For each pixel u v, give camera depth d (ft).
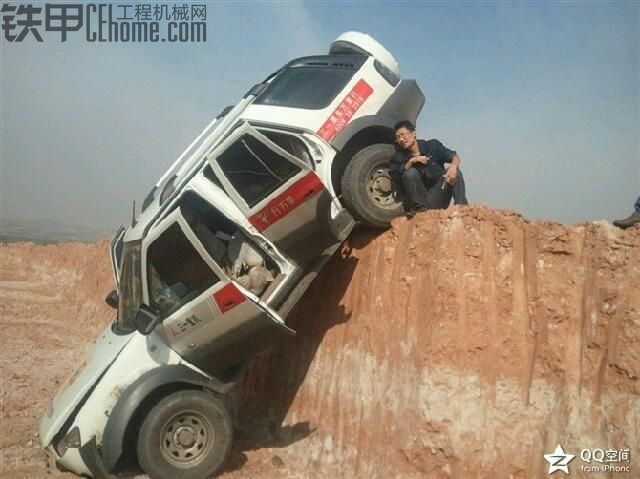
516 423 21.93
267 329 25.99
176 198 26.53
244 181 27.04
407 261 25.91
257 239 26.58
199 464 25.48
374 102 29.01
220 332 26.02
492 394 22.35
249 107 29.14
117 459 24.39
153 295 26.61
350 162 28.14
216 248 27.25
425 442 22.52
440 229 24.79
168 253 26.76
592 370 21.08
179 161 29.96
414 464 22.63
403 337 25.08
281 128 28.09
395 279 26.21
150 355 26.32
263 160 26.94
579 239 22.61
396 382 24.67
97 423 25.36
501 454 21.61
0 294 89.51
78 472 25.61
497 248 23.70
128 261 28.02
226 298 25.53
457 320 23.24
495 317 23.03
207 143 28.63
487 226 23.82
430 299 24.09
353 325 27.68
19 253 152.15
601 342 21.06
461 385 22.62
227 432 26.04
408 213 27.68
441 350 23.08
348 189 27.78
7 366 45.57
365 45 30.07
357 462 24.93
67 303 83.05
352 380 26.76
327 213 25.98
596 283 21.61
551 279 22.70
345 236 27.55
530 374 22.31
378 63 29.60
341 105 28.40
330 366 28.22
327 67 29.37
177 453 25.43
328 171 27.73
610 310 21.01
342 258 29.45
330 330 28.96
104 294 65.57
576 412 20.93
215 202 26.50
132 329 27.17
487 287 23.35
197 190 26.55
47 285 104.58
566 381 21.45
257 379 32.63
